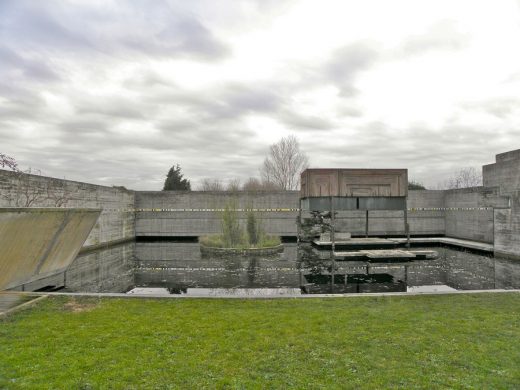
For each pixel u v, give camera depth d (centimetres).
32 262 659
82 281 914
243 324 471
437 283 867
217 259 1283
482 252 1423
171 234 2094
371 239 1733
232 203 1730
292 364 356
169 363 357
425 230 2027
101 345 401
